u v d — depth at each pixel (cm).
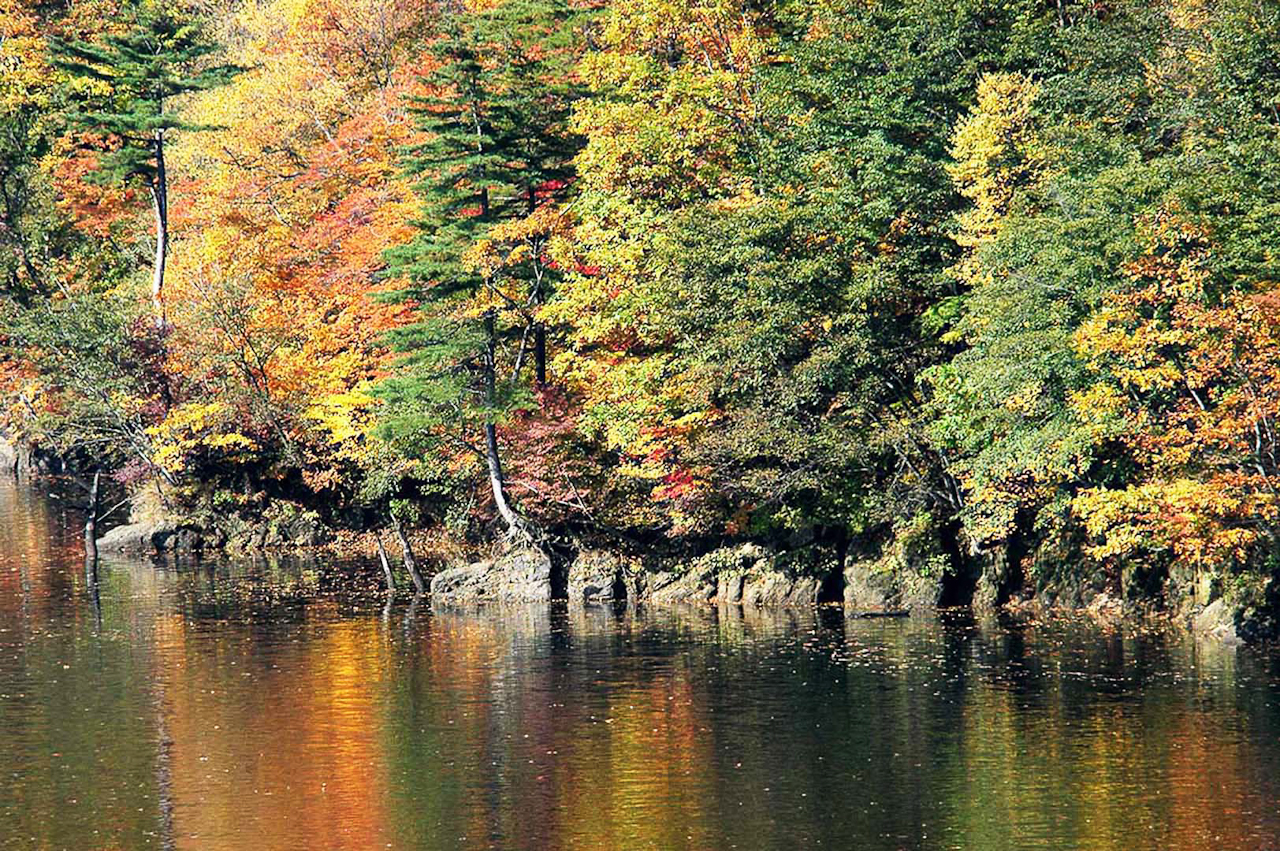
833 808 3192
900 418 5475
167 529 6831
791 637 4841
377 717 3962
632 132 6047
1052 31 6231
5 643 4875
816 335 5456
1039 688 4075
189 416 6888
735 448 5409
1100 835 3000
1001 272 5050
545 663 4544
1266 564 4600
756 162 6097
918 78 6103
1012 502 5116
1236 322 4359
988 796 3238
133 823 3178
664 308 5581
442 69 6159
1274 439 4491
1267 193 4738
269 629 5084
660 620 5216
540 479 5903
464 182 6091
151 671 4481
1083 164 5197
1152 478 4731
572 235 6166
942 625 4972
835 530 5584
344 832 3116
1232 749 3491
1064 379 4819
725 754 3581
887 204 5491
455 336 5788
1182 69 5659
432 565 6372
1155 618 4900
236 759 3609
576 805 3250
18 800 3334
